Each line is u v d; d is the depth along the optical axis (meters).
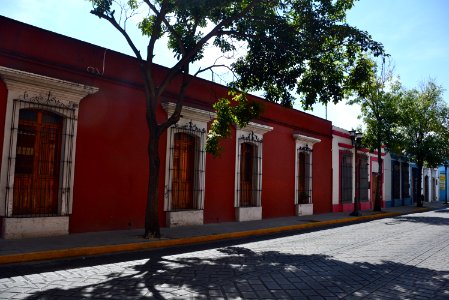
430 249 9.38
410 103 23.19
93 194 10.54
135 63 11.70
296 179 18.16
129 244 8.98
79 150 10.27
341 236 11.91
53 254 7.73
